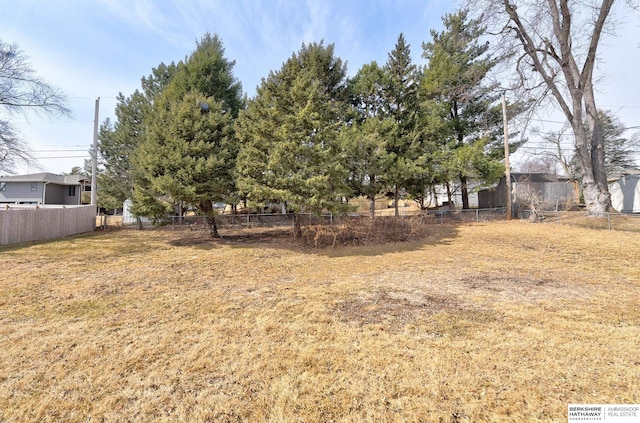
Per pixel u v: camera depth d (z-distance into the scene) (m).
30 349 3.16
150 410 2.21
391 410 2.14
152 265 7.44
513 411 2.08
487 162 15.65
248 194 9.94
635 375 2.44
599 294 4.60
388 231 11.85
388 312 4.06
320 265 7.37
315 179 9.29
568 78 12.90
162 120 11.06
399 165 14.59
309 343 3.20
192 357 2.96
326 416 2.11
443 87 16.91
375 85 16.19
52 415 2.18
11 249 9.80
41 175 28.66
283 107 10.67
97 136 15.84
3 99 14.30
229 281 5.95
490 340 3.12
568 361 2.68
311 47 16.47
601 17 12.01
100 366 2.82
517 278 5.67
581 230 10.66
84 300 4.80
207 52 15.61
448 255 8.08
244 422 2.07
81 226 14.65
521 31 13.58
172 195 10.12
